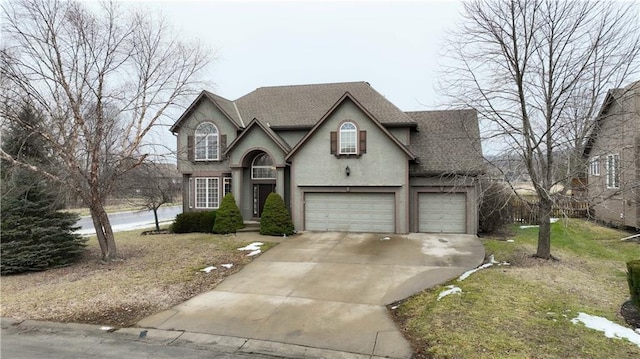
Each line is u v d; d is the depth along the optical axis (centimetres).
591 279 975
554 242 1506
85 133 1160
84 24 1182
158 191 2045
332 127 1741
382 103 1923
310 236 1630
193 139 2019
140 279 1025
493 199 1639
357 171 1712
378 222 1709
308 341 642
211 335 671
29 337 677
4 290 970
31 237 1196
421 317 718
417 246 1386
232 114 2014
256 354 606
